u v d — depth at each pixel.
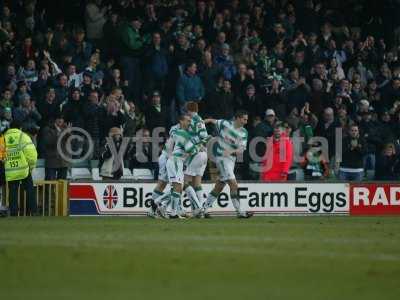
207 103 87.31
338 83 93.44
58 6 93.88
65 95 82.38
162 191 71.56
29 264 36.88
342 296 30.39
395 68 98.19
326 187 79.38
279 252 41.94
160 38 89.50
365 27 104.00
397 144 89.00
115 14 90.31
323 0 103.88
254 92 88.44
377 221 69.06
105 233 52.38
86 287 31.44
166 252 41.25
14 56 85.19
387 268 37.16
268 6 97.50
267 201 78.12
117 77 85.88
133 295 29.80
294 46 94.50
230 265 37.19
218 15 93.69
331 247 44.78
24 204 74.94
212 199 72.38
